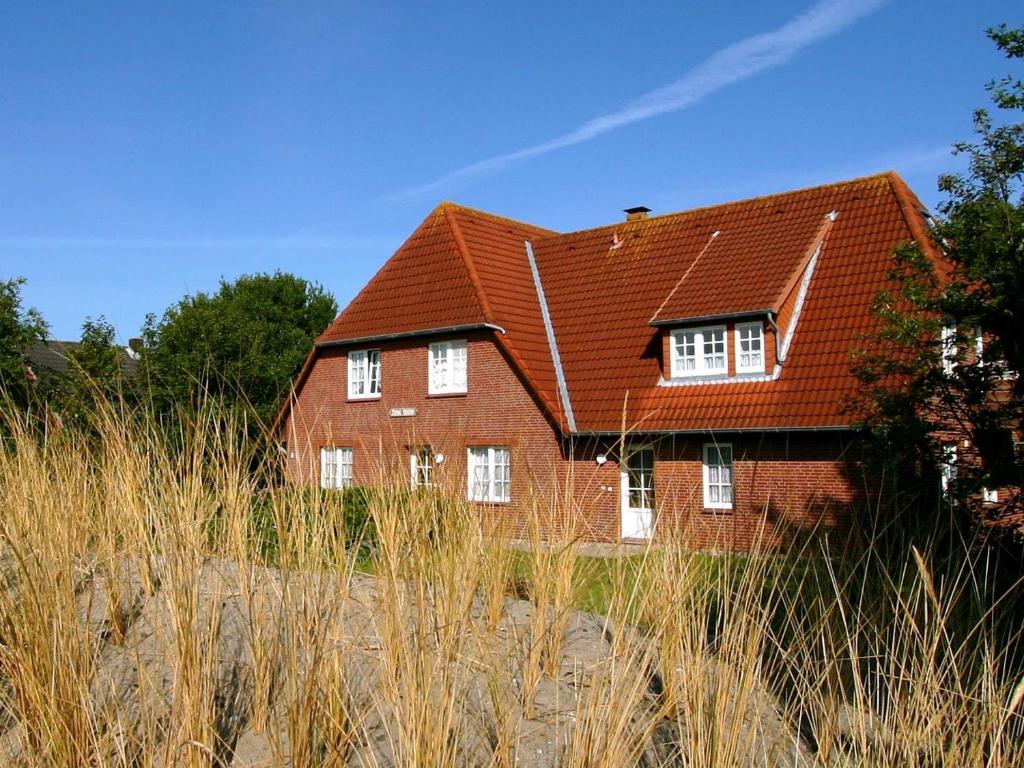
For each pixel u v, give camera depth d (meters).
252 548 5.14
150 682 4.09
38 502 5.05
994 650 4.50
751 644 4.30
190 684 3.94
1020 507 10.07
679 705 4.50
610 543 5.54
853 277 21.12
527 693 4.82
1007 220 11.57
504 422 23.33
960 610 4.88
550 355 24.34
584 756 3.91
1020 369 11.24
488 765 3.88
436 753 3.63
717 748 4.00
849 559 5.20
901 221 21.75
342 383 27.03
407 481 5.51
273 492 4.96
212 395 5.56
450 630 4.20
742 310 20.25
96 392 5.66
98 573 5.43
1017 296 11.21
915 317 12.95
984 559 5.53
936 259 17.03
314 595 4.32
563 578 5.54
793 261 21.47
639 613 4.72
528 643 5.22
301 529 4.69
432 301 25.48
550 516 5.89
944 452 11.02
